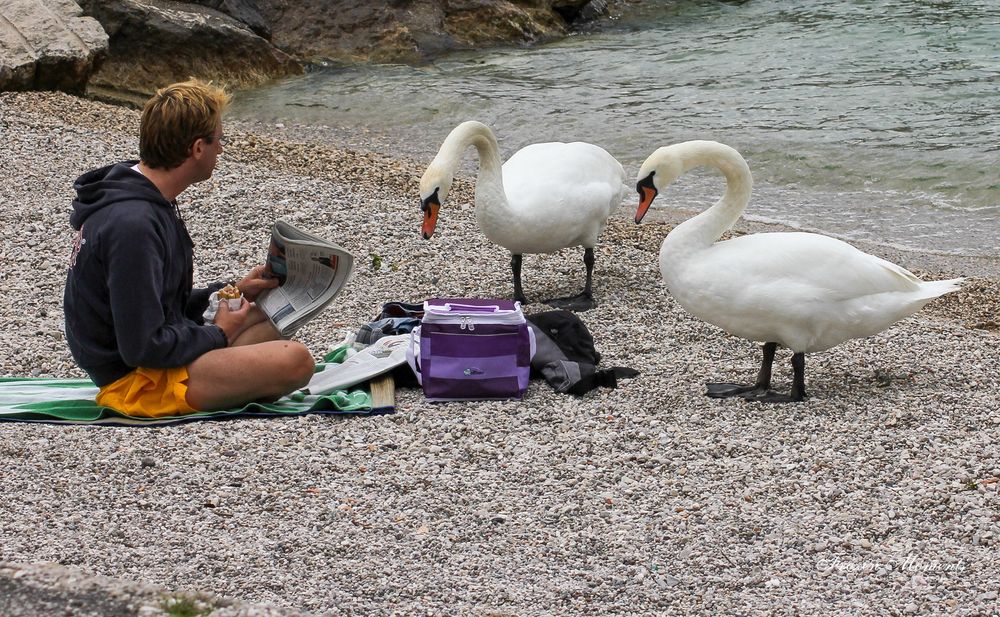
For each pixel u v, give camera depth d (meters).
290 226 6.23
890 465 5.88
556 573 4.72
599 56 22.88
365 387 6.75
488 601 4.44
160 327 5.77
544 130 17.78
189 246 5.98
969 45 21.72
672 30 25.14
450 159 8.09
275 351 6.11
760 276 6.43
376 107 19.44
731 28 24.83
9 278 8.77
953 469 5.80
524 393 6.75
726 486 5.62
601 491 5.53
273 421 6.14
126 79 20.59
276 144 14.80
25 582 4.05
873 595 4.63
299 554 4.73
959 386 7.10
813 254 6.47
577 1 25.73
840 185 14.85
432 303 6.83
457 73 21.86
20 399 6.27
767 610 4.48
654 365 7.43
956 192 14.33
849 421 6.46
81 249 5.67
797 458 5.93
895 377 7.27
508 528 5.12
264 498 5.27
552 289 9.25
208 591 4.29
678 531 5.15
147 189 5.65
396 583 4.52
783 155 15.92
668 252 6.71
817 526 5.23
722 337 8.05
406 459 5.80
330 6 24.00
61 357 7.15
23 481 5.30
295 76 22.17
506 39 24.56
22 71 16.05
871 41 22.58
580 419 6.39
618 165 9.38
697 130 17.28
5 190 11.08
